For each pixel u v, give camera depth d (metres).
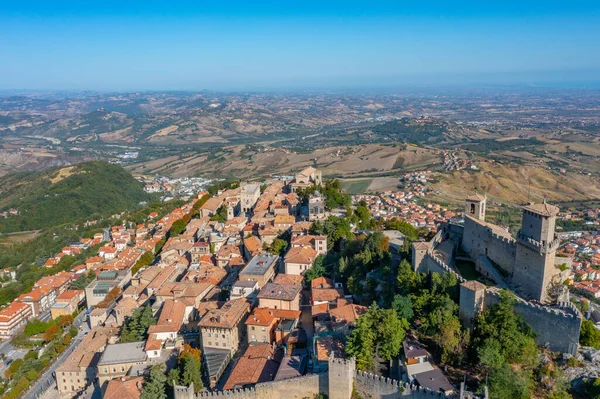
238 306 137.88
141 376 123.88
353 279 136.12
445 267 108.88
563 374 83.81
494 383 80.88
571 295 127.62
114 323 180.62
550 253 96.56
